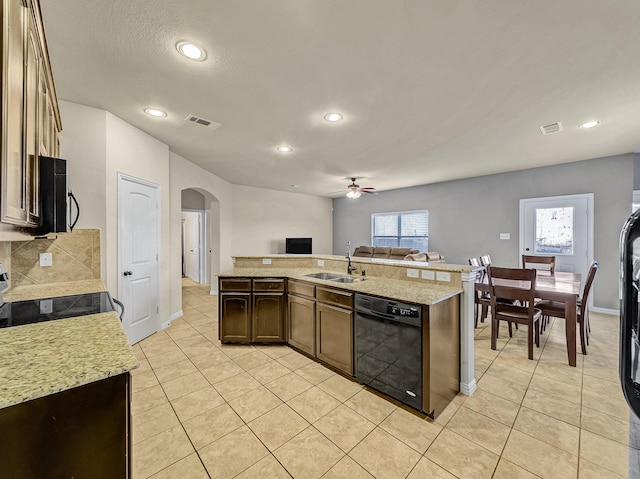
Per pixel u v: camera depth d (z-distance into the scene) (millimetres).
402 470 1512
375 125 3107
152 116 2910
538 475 1472
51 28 1665
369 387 2303
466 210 5949
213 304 5133
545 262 4258
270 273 3270
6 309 1604
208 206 6992
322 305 2666
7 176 819
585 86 2293
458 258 6074
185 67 2066
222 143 3746
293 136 3465
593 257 4449
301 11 1544
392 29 1678
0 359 920
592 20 1592
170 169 4133
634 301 994
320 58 1962
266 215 7191
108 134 2812
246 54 1917
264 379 2451
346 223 8570
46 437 754
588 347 3111
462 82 2248
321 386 2334
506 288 2936
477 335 3498
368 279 2789
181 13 1560
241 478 1467
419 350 1921
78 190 2641
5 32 785
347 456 1610
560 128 3170
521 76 2158
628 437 1736
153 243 3553
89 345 1051
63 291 2080
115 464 834
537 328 3145
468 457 1596
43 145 1473
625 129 3195
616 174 4254
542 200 4941
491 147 3857
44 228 1378
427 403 1892
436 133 3334
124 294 3057
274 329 3156
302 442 1717
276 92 2412
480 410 2023
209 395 2211
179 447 1676
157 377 2490
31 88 1131
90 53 1902
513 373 2545
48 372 825
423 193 6684
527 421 1900
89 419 807
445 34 1721
